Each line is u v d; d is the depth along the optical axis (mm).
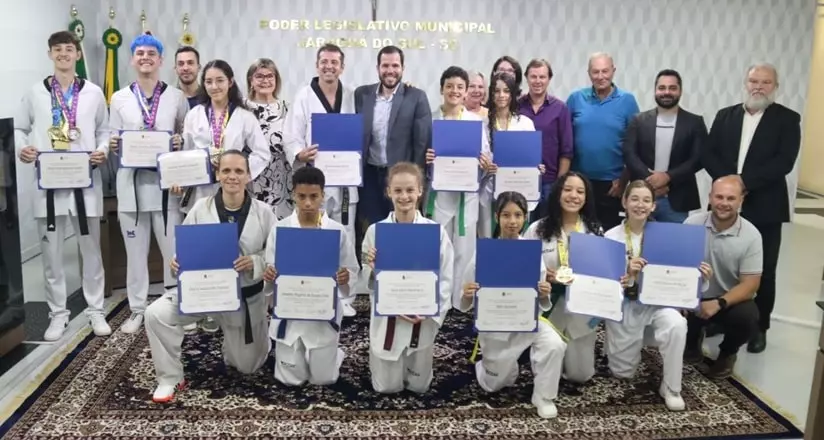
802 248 6633
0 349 3480
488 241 2926
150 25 6480
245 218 3172
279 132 4234
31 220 5574
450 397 3121
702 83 7027
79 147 3791
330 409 2988
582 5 6777
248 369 3301
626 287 3174
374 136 4215
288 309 3006
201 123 3836
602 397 3154
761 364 3682
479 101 4457
